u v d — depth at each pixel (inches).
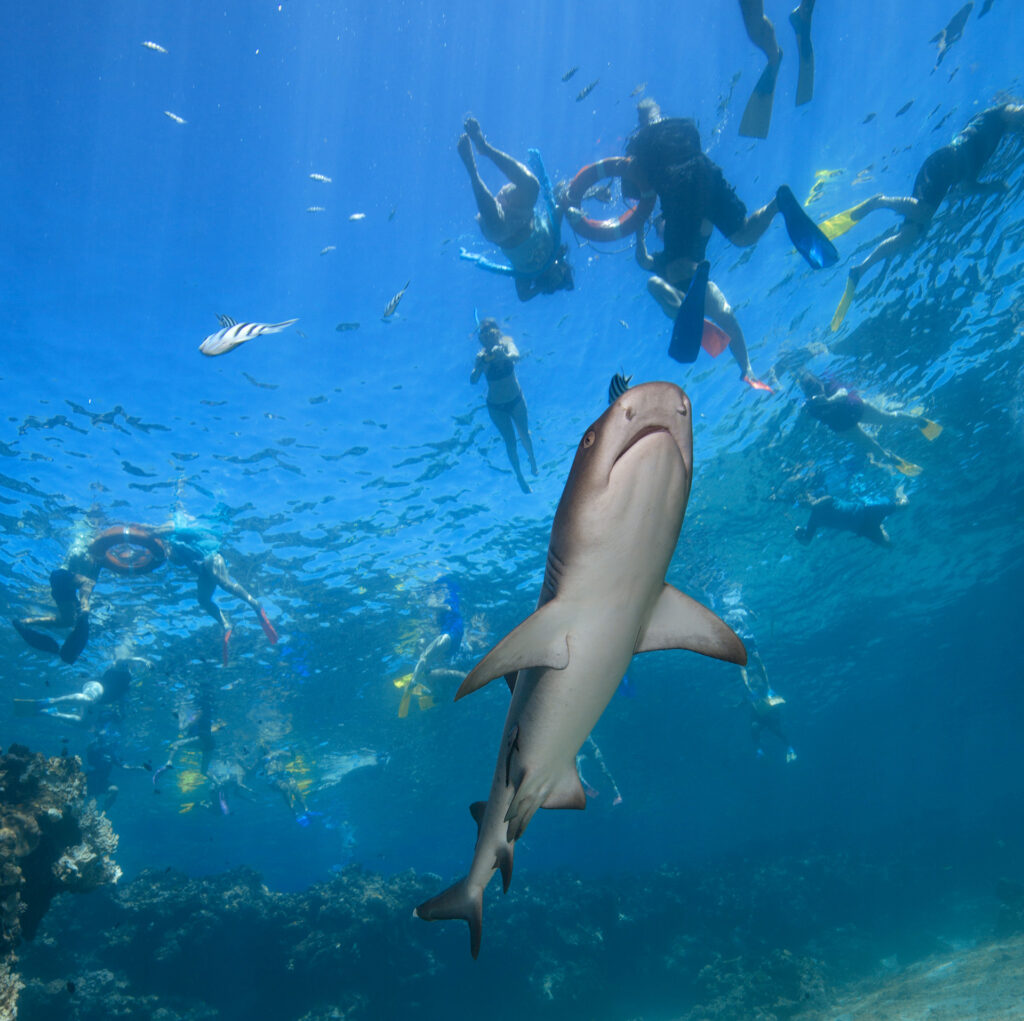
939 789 4229.8
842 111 419.8
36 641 400.8
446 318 504.4
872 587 1048.2
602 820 2255.2
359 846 2325.3
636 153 228.7
